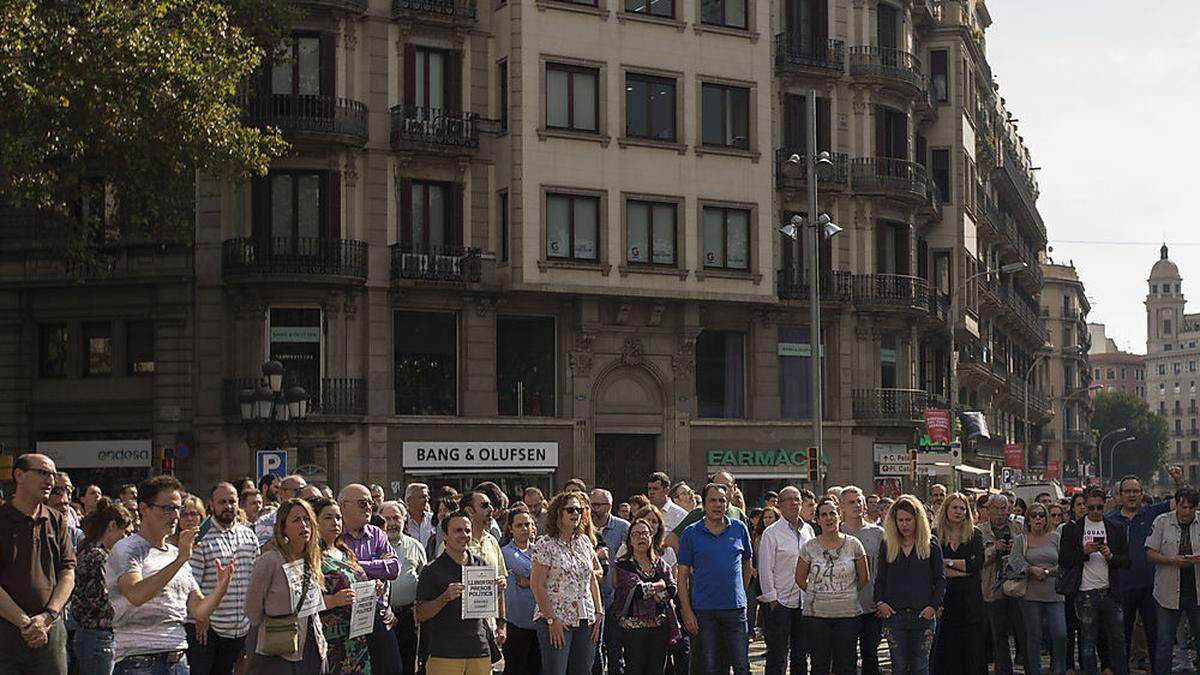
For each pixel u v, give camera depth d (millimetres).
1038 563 19328
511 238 44281
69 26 27578
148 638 13023
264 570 12320
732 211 48125
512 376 45219
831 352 51062
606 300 45906
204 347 42312
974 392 70250
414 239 44062
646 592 16625
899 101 53875
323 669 12773
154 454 42531
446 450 43562
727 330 48906
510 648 16594
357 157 43250
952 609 17422
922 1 57594
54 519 12547
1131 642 23281
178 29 29344
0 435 43750
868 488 51344
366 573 14555
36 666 12273
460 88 44844
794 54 50562
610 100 45938
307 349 42438
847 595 16578
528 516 16734
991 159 73688
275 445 35250
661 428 47062
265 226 42375
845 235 51781
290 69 42719
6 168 27469
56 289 43594
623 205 45906
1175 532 19016
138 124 29297
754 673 21594
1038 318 94312
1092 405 163500
